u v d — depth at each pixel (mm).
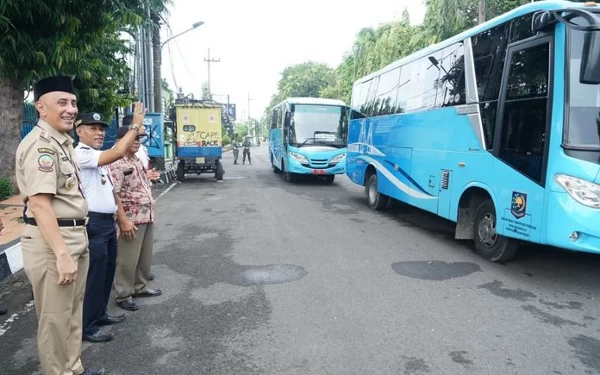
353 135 12500
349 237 7805
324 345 3789
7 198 9852
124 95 13109
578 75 4855
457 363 3490
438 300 4809
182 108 17094
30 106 13023
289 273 5754
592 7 4906
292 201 12188
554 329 4105
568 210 4754
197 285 5328
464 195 6805
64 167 2926
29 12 6566
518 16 5688
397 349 3713
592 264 6129
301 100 16422
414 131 8469
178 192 14172
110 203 3986
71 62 8609
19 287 5285
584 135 4777
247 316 4406
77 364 3262
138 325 4227
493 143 5957
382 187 10148
